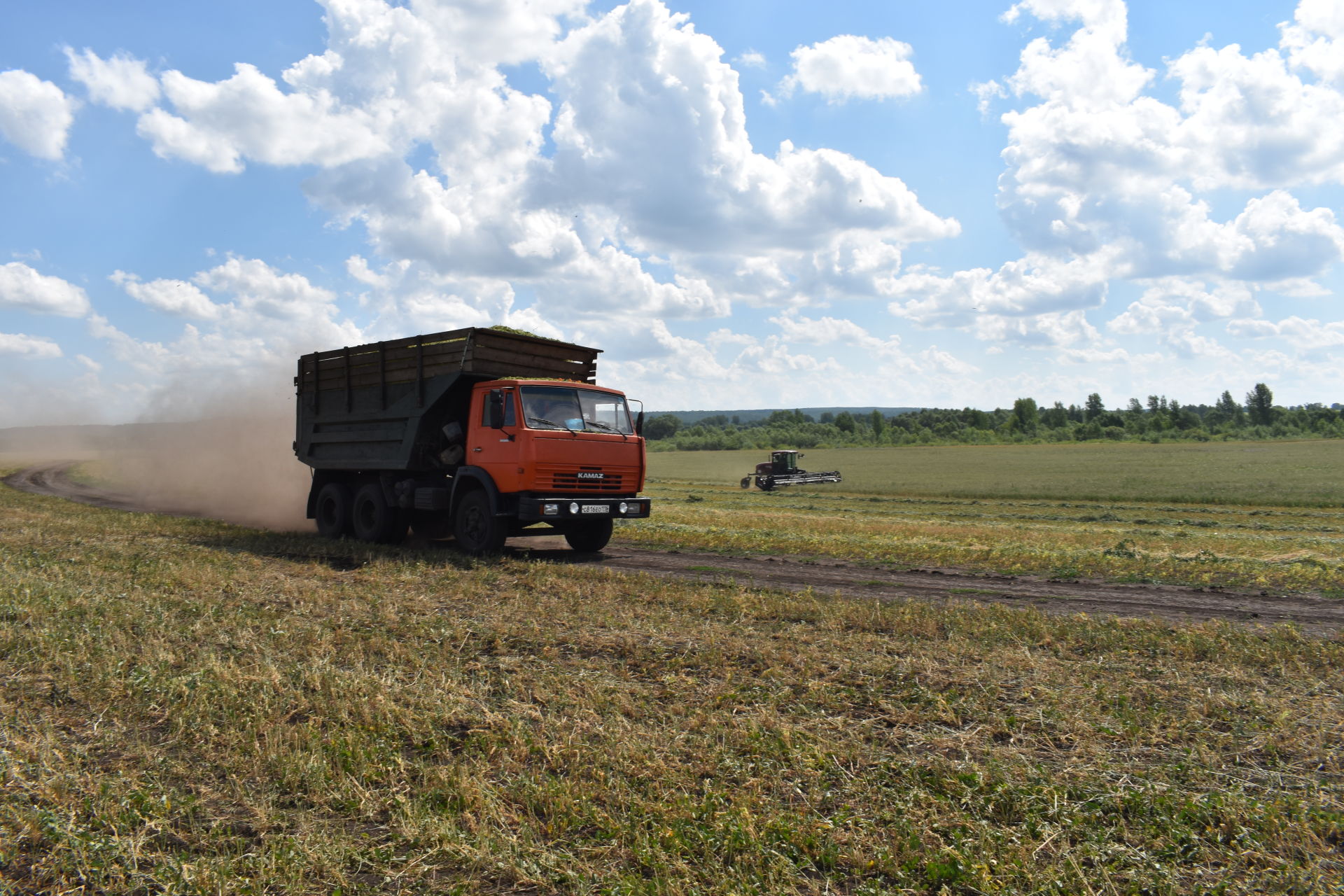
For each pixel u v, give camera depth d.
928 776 4.37
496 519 13.73
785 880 3.36
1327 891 3.25
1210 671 6.57
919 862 3.49
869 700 5.71
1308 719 5.35
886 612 8.66
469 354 14.00
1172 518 27.41
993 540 17.50
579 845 3.64
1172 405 191.12
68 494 31.47
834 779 4.38
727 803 4.02
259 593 9.67
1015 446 132.62
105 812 3.84
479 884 3.38
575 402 14.07
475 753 4.70
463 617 8.54
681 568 12.90
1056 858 3.54
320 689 5.73
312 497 17.66
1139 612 9.37
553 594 9.94
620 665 6.68
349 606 8.91
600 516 13.97
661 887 3.24
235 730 4.84
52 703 5.57
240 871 3.40
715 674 6.39
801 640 7.52
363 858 3.51
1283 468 63.41
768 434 157.75
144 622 7.68
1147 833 3.73
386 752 4.63
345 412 16.61
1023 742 5.00
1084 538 18.45
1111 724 5.23
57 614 8.05
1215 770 4.50
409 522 15.73
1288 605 9.89
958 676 6.33
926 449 127.62
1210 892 3.29
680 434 160.38
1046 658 6.95
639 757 4.58
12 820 3.77
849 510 28.39
